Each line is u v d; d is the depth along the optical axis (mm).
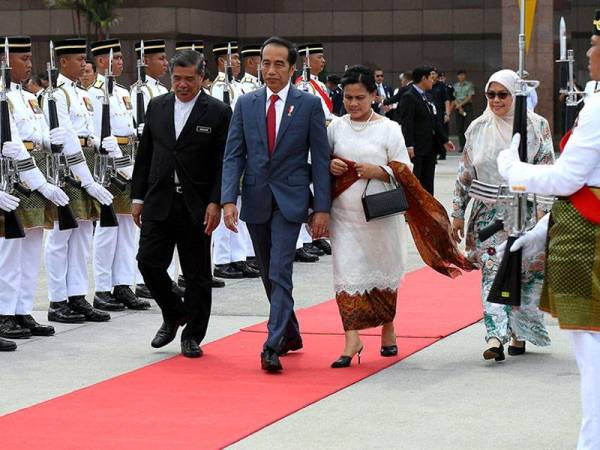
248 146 8312
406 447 6387
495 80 8359
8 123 8992
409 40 35750
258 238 8359
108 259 10781
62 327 9969
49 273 10180
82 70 10328
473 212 8555
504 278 6371
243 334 9523
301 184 8258
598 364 5676
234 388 7734
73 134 9922
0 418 7035
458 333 9477
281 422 6906
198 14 34062
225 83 12805
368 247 8336
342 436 6602
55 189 9398
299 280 12359
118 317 10484
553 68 28125
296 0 35750
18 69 9430
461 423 6848
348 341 8359
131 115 11180
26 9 34406
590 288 5672
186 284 8766
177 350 8992
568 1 33031
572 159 5621
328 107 13789
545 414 7023
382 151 8328
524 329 8555
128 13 33625
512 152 5977
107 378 8062
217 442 6484
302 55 14109
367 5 35719
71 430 6758
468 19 35469
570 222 5703
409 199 8430
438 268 8539
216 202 8555
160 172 8625
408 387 7719
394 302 8547
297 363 8461
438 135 16734
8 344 8953
